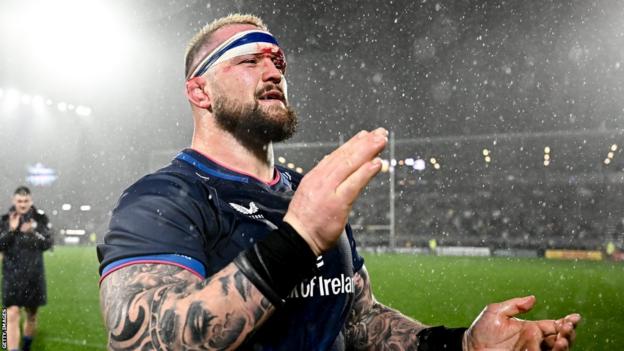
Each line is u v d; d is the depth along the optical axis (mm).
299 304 1570
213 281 1264
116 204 1548
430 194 35594
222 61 1700
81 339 7020
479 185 35031
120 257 1396
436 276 14570
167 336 1240
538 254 25766
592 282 13375
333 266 1672
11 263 6449
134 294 1321
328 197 1255
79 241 34719
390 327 1979
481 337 1739
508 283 13055
